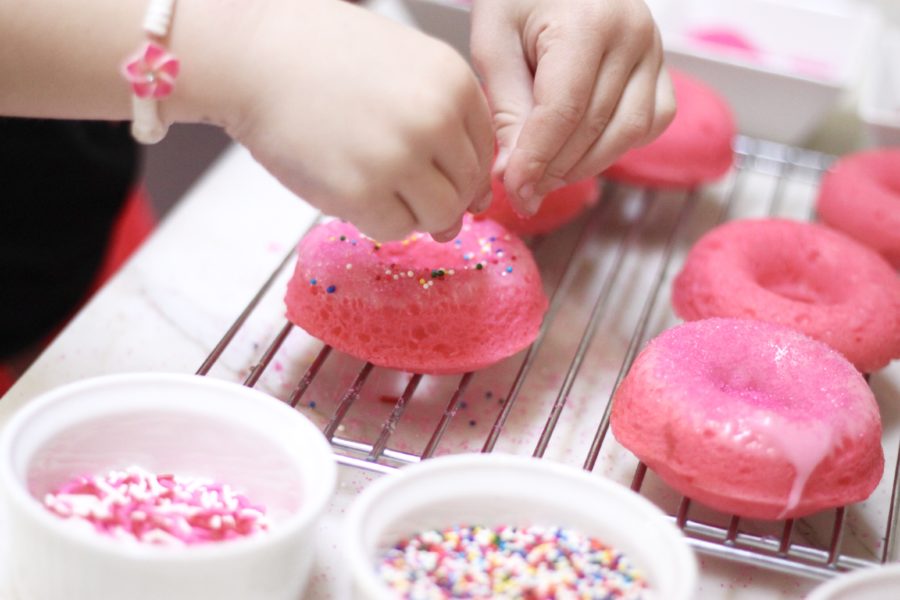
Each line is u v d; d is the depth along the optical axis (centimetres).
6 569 49
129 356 58
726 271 60
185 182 109
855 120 81
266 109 51
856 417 52
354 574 45
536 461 49
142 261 63
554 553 48
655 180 69
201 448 50
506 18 57
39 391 56
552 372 60
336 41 51
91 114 54
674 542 47
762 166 75
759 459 51
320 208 52
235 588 45
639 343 61
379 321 56
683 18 82
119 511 48
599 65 55
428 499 48
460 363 56
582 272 66
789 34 81
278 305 62
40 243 74
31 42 52
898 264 67
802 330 58
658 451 52
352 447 54
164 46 51
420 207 51
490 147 53
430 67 51
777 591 52
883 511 55
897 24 90
